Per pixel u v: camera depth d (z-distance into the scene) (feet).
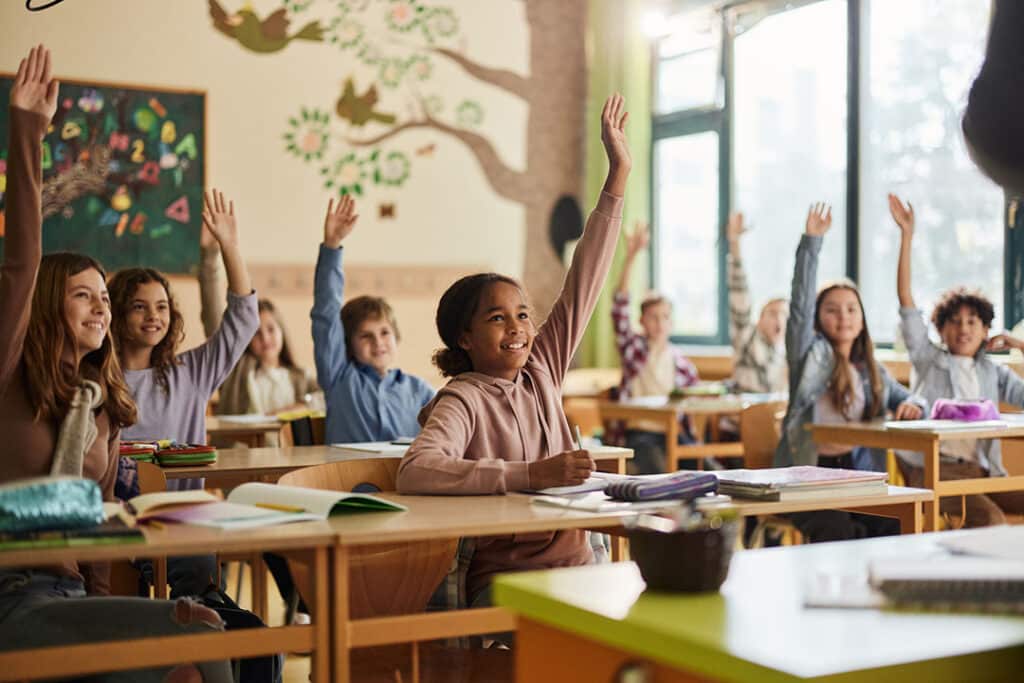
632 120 25.27
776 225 22.36
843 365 13.26
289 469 9.37
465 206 23.76
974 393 13.57
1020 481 11.00
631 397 19.80
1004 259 17.72
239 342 11.14
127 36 20.74
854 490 6.94
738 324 18.86
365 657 6.52
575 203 24.85
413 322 23.21
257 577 11.46
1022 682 3.15
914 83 19.36
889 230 19.92
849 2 20.42
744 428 13.69
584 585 3.87
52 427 6.83
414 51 23.25
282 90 22.06
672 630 3.26
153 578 8.72
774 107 22.33
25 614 6.00
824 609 3.52
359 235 22.76
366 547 6.15
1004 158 3.01
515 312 7.84
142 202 20.75
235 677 6.72
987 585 3.47
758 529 13.00
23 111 6.75
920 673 3.01
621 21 25.13
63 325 6.94
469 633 5.85
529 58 24.38
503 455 7.68
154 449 9.63
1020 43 2.96
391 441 11.33
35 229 6.77
